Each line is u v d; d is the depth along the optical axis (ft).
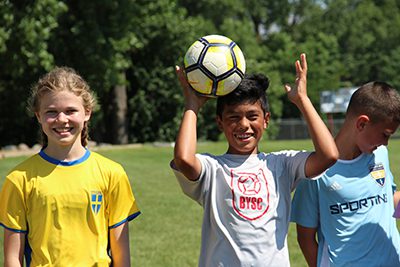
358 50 144.05
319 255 11.68
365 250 11.37
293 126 99.91
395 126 11.35
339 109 87.92
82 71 66.39
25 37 56.44
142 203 29.19
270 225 10.52
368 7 140.97
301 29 136.98
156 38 77.00
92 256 10.25
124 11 66.64
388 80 142.61
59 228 10.13
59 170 10.34
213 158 10.91
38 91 10.36
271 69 98.63
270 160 10.98
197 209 27.94
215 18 114.01
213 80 10.67
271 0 134.72
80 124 10.40
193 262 19.45
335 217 11.46
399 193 12.96
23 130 76.84
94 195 10.36
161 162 47.93
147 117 79.36
